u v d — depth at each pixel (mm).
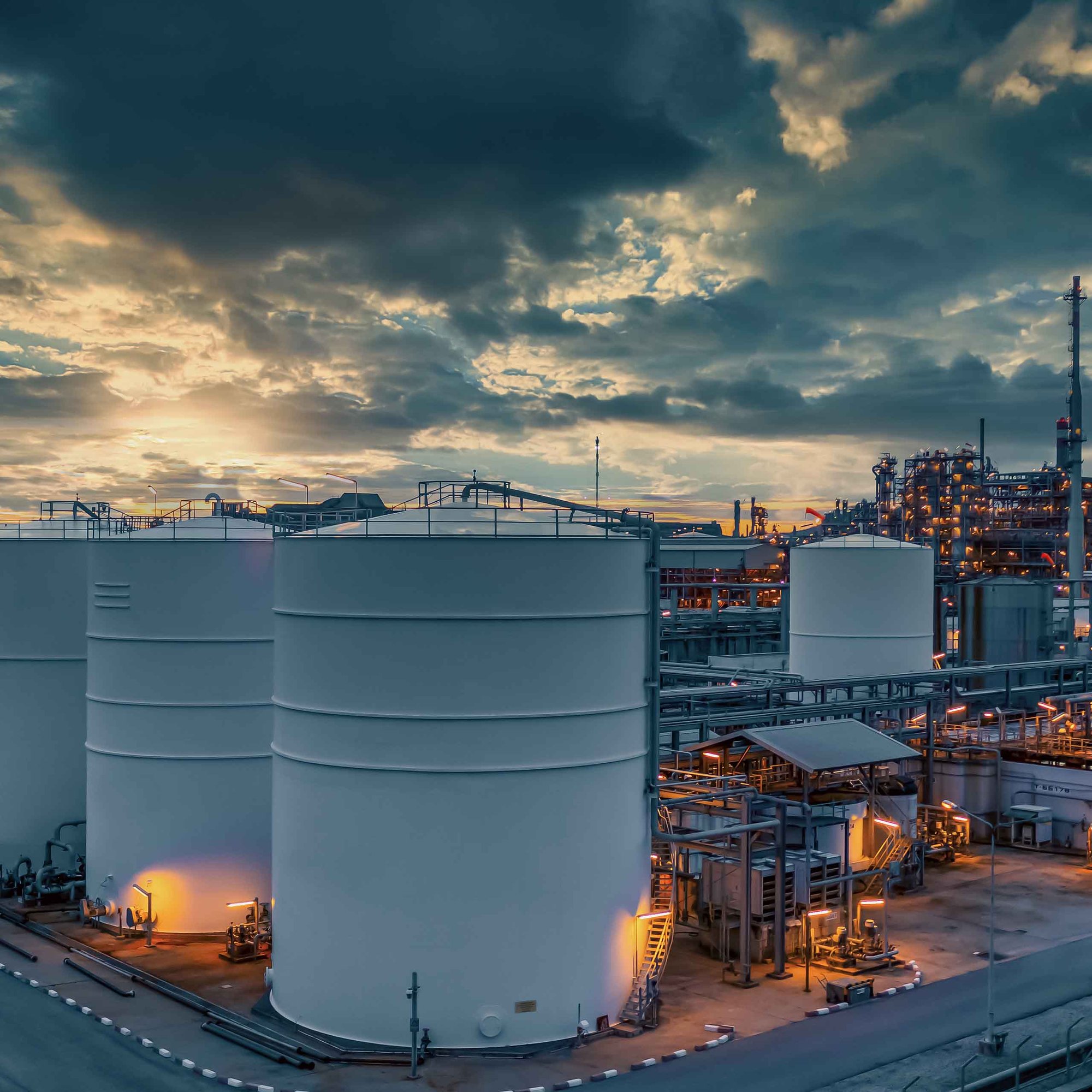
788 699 74438
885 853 48688
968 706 69250
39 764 56250
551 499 40312
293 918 36906
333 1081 32406
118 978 41969
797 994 39281
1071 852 59625
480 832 34875
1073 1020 36719
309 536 37281
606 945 36344
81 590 56969
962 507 149750
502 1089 31688
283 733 37906
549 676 35781
